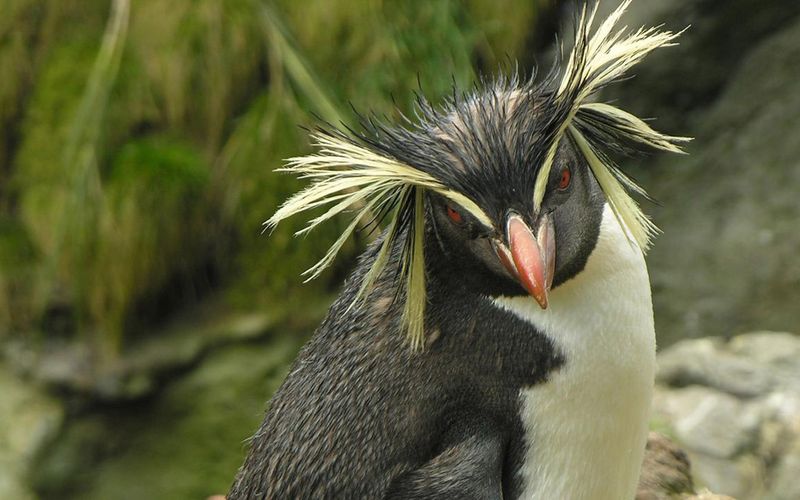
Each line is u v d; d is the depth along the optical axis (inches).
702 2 472.4
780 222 473.7
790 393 385.7
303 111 469.1
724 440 375.6
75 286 469.4
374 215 205.3
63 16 488.1
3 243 474.0
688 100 490.3
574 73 191.8
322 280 477.7
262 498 204.1
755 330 467.5
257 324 478.3
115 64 478.0
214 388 473.7
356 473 196.5
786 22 482.9
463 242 191.5
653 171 495.2
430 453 196.7
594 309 197.2
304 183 470.6
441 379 197.0
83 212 467.2
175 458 469.4
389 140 195.0
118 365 469.7
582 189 196.4
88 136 473.4
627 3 211.0
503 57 476.4
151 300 476.4
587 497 205.9
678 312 478.6
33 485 461.4
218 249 479.2
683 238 485.4
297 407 206.1
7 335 475.8
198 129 479.5
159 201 466.0
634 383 202.4
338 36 474.0
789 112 481.1
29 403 468.4
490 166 184.9
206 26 472.4
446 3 474.6
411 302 192.5
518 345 195.9
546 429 197.9
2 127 487.2
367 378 200.4
